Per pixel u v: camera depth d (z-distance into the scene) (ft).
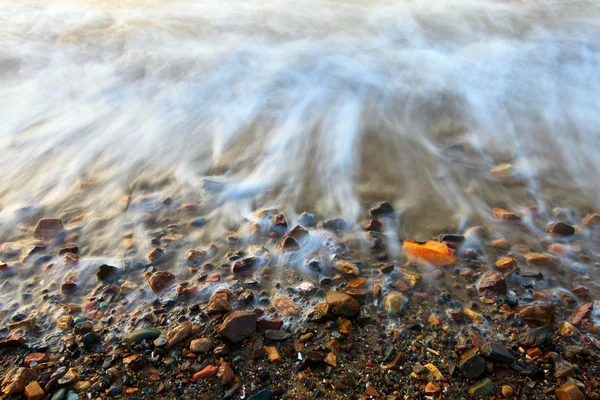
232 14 5.75
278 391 1.72
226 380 1.75
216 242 2.38
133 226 2.51
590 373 1.74
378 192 2.73
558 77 4.06
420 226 2.47
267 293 2.08
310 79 4.05
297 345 1.85
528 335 1.86
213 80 4.07
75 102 3.82
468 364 1.76
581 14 5.50
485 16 5.48
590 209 2.62
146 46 4.84
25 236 2.48
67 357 1.83
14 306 2.06
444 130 3.34
